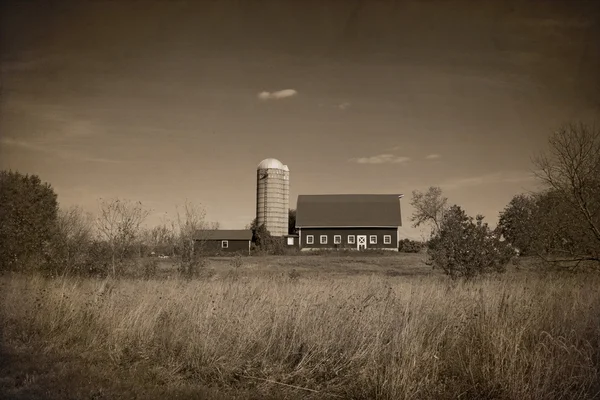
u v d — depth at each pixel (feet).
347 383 24.94
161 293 39.75
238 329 29.25
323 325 29.35
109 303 35.94
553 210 54.24
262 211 255.50
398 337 26.71
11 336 31.94
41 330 32.81
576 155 50.62
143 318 32.35
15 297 38.01
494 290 37.78
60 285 46.37
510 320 28.12
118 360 28.35
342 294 38.32
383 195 241.76
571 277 50.67
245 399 22.97
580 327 28.89
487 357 24.86
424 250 207.10
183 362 28.17
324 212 233.14
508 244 63.26
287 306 32.22
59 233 67.31
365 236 226.79
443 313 31.22
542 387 22.07
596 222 50.98
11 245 63.82
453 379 24.75
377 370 24.56
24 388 23.26
